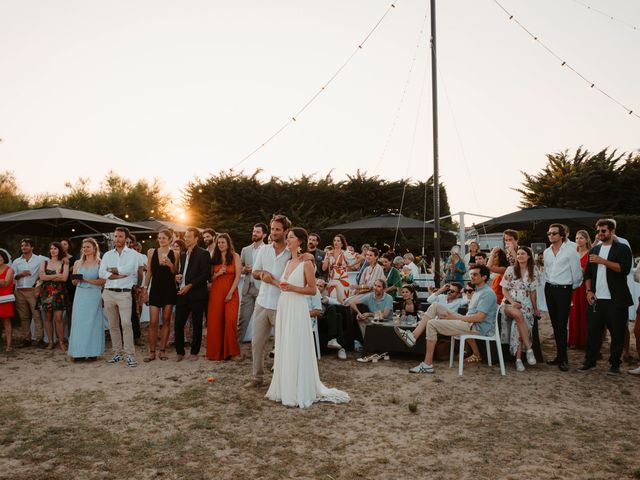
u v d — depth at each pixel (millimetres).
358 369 6449
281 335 4945
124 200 26141
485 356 6824
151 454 3672
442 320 6270
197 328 6988
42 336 7945
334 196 25609
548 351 7672
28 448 3766
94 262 6824
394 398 5082
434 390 5438
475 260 9953
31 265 7832
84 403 4887
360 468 3465
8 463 3498
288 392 4836
